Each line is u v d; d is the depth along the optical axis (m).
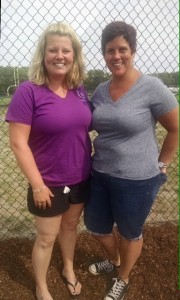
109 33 2.00
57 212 2.24
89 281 2.83
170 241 3.23
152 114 2.12
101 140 2.21
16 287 2.72
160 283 2.79
